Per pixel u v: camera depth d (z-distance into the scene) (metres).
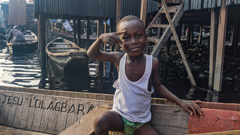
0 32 21.00
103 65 10.42
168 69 9.01
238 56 11.01
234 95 5.43
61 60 8.88
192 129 1.70
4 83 6.82
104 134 1.45
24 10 14.84
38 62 11.46
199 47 14.85
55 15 10.98
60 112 2.39
